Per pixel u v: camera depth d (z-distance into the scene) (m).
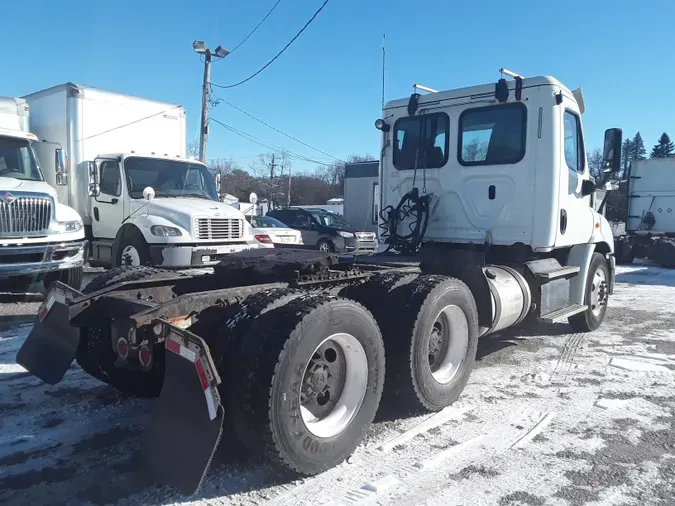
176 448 3.11
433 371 4.77
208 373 3.02
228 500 3.21
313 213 20.97
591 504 3.25
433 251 6.36
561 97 5.89
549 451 3.93
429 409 4.53
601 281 7.73
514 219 6.07
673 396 5.09
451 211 6.46
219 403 2.98
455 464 3.71
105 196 11.29
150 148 12.59
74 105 11.32
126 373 4.56
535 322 6.18
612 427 4.36
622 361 6.19
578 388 5.29
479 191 6.27
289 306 3.50
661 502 3.28
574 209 6.49
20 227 8.16
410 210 6.60
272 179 64.31
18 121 11.26
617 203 19.95
